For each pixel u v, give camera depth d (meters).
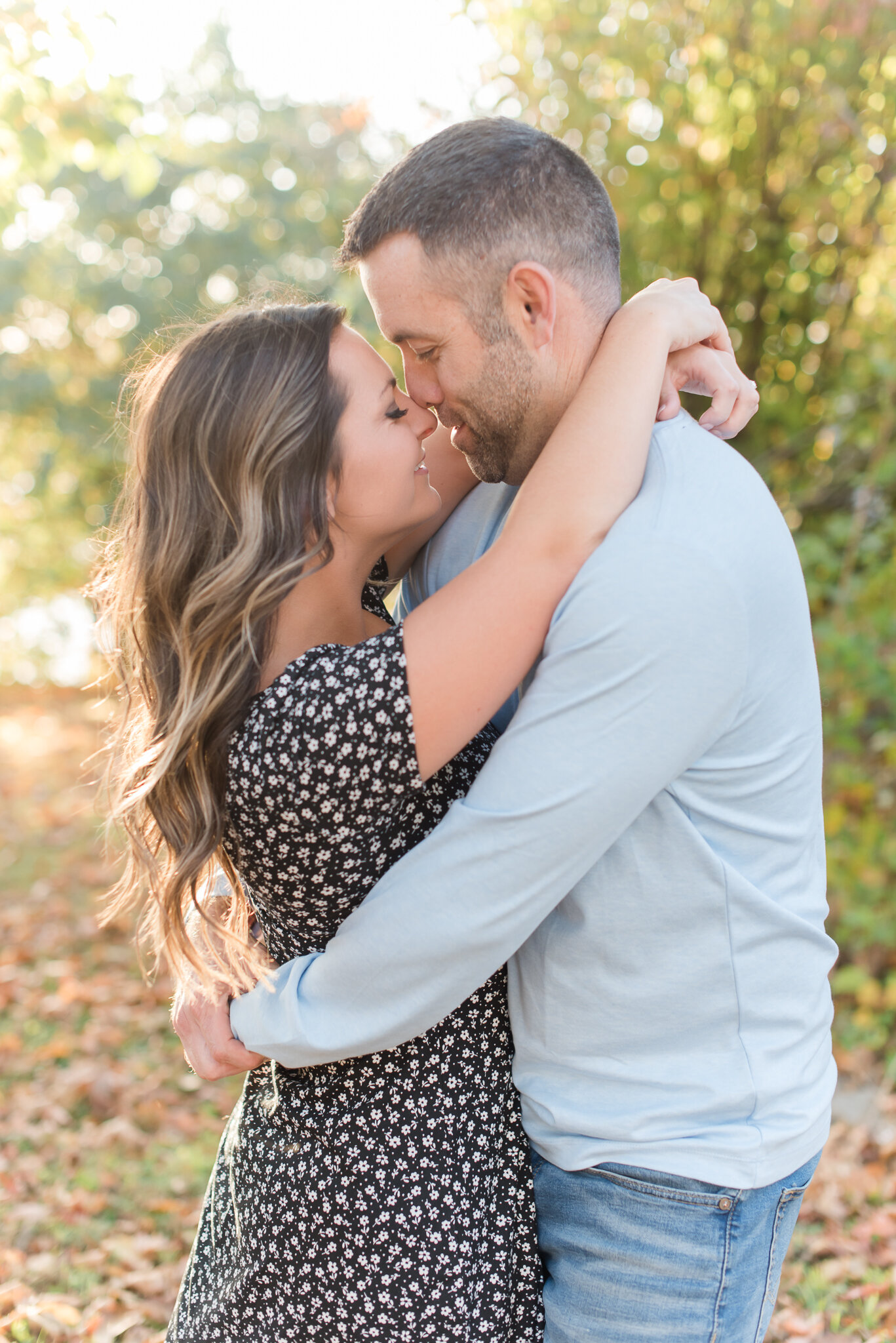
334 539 1.35
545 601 1.18
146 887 1.48
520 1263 1.35
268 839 1.25
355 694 1.19
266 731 1.22
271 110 10.06
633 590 1.13
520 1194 1.36
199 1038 1.43
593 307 1.33
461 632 1.18
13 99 4.18
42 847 6.91
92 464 11.02
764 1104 1.28
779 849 1.29
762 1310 1.33
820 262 5.19
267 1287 1.34
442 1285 1.29
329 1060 1.28
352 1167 1.31
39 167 4.49
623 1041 1.29
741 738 1.22
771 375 5.42
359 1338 1.29
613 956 1.26
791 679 1.26
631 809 1.17
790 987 1.30
